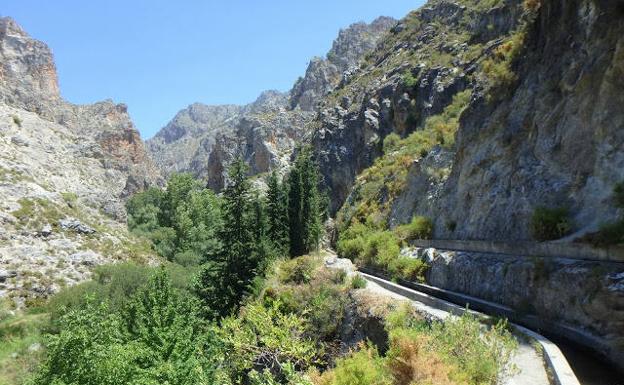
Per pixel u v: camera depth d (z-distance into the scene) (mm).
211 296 32688
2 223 53438
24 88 158500
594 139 13367
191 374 15297
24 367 30234
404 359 8359
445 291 17703
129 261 58844
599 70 13844
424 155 34406
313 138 87938
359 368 9039
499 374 8328
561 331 10586
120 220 84375
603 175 12555
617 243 10086
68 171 99375
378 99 74438
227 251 34281
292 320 16859
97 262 54969
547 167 15578
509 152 18719
